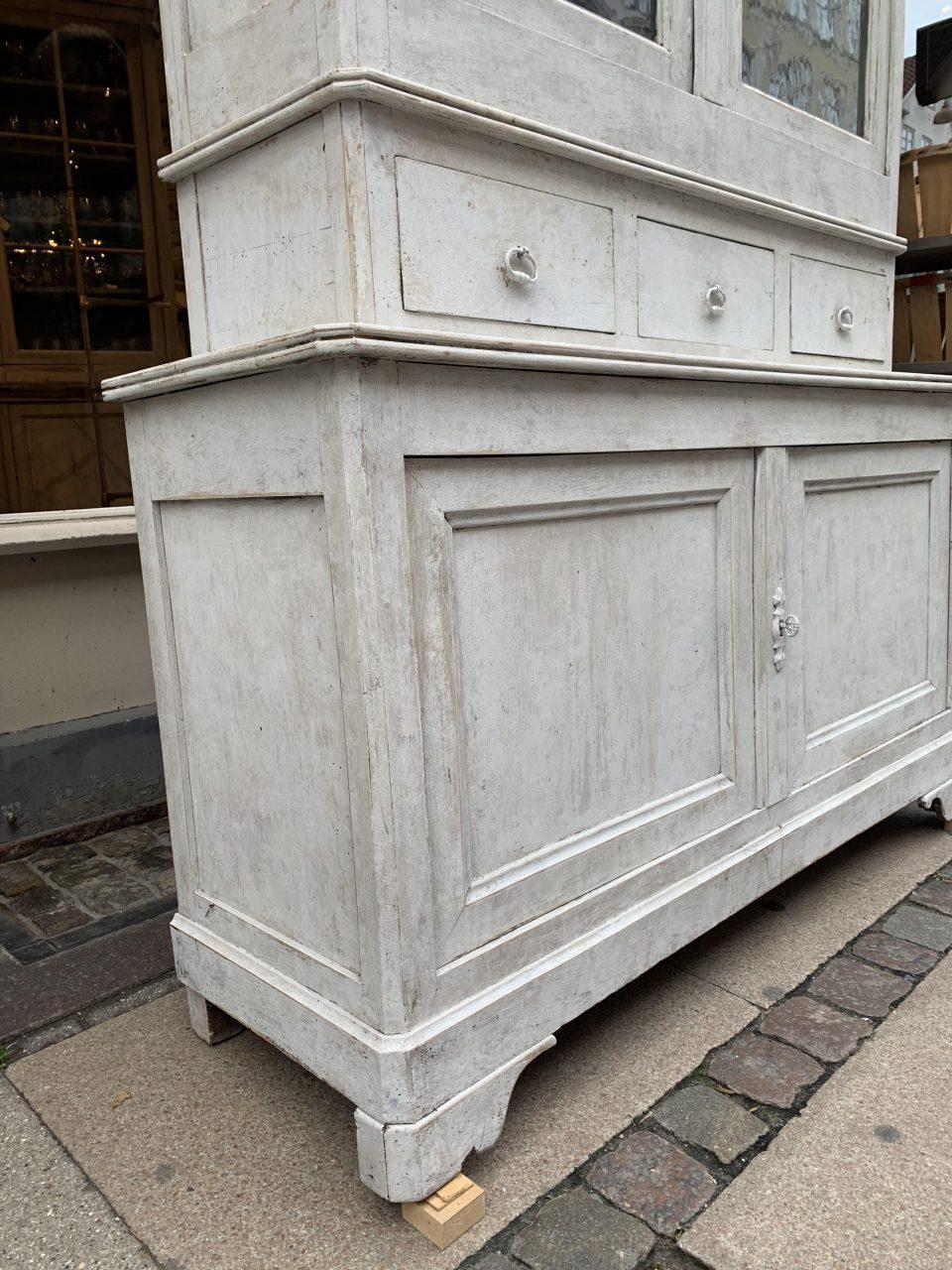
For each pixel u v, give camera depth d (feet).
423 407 4.32
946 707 9.22
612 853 5.73
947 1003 6.35
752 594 6.64
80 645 9.94
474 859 4.94
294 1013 5.05
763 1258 4.34
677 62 6.03
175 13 5.14
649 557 5.85
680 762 6.28
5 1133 5.41
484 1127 4.84
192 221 5.33
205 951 5.77
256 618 4.95
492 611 4.91
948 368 10.47
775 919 7.61
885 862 8.63
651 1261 4.37
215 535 5.13
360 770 4.34
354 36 4.27
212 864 5.76
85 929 7.86
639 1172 4.92
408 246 4.55
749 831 6.81
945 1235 4.44
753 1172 4.89
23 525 9.45
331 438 4.13
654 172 5.70
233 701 5.26
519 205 5.06
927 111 16.97
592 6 5.51
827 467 7.20
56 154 10.84
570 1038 6.12
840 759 7.79
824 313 7.55
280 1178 5.00
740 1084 5.59
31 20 10.50
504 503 4.83
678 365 5.54
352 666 4.26
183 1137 5.33
